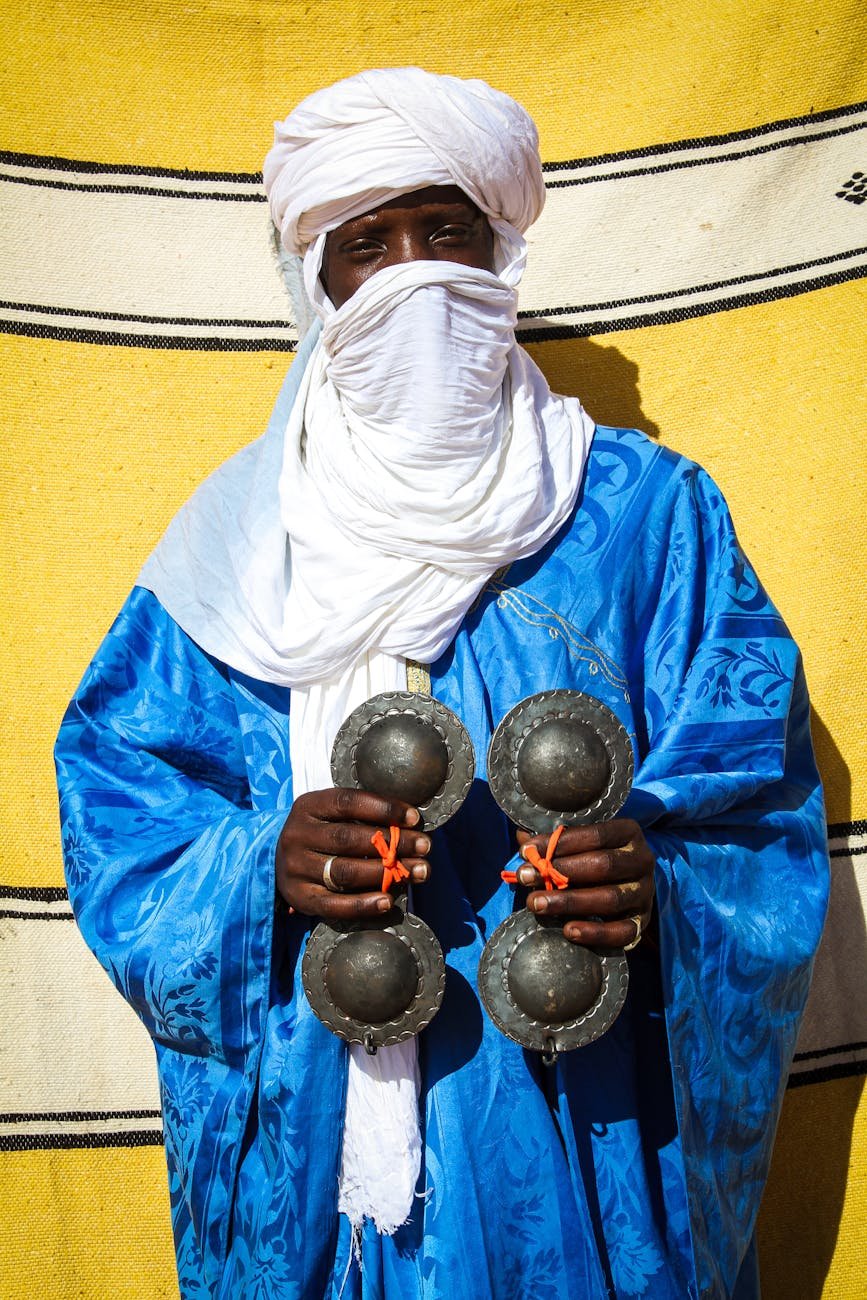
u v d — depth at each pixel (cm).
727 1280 176
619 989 155
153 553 209
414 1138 161
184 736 193
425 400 178
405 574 176
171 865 182
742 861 182
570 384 264
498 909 169
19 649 255
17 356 261
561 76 268
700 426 258
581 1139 166
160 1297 244
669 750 178
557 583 184
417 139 179
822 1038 242
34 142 265
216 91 270
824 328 255
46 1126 246
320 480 186
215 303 269
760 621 193
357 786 160
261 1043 172
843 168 257
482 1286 158
